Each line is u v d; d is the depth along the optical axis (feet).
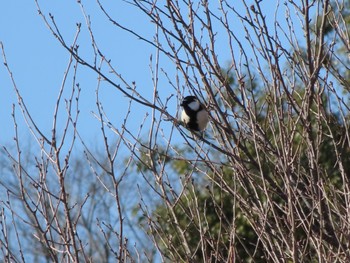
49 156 37.45
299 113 39.55
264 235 38.32
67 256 36.73
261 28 39.40
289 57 40.29
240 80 40.01
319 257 35.58
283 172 37.63
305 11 38.96
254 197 40.27
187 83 39.68
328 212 39.73
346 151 57.82
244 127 41.32
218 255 38.19
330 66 44.62
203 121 48.62
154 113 40.88
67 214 36.47
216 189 63.05
